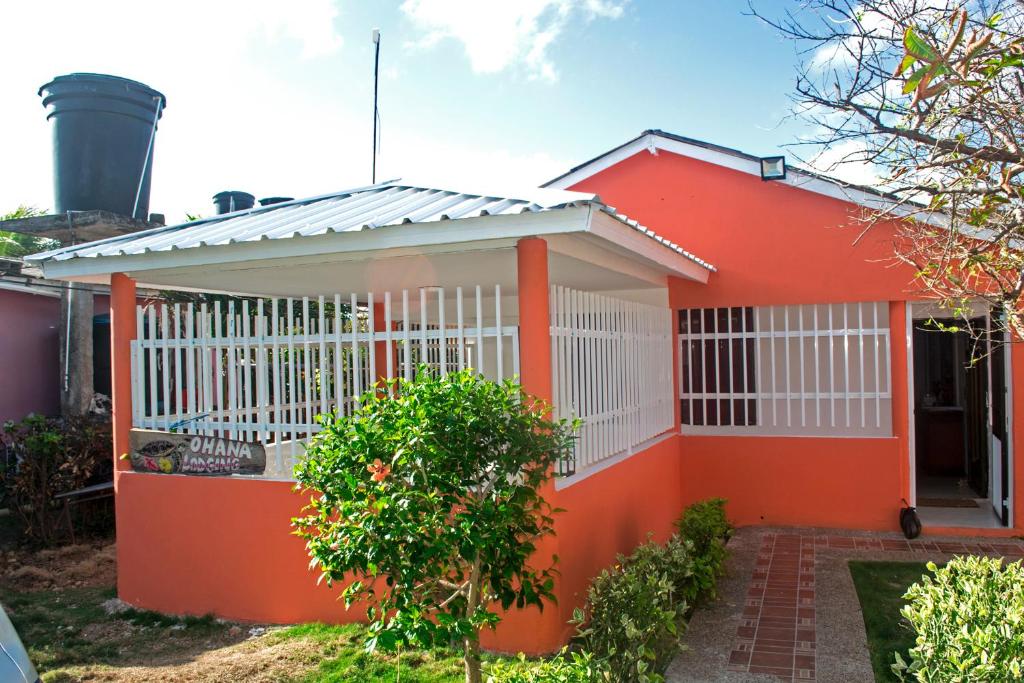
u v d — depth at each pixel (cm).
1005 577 455
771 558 797
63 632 628
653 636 528
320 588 617
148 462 680
